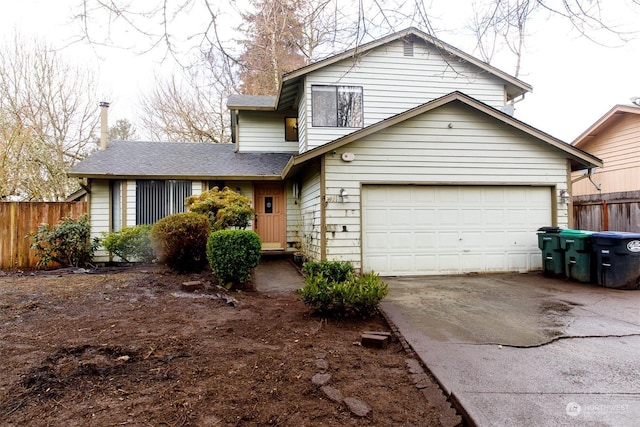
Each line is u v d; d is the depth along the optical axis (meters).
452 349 3.83
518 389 2.95
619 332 4.36
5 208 9.70
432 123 8.53
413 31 8.87
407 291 6.73
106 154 11.65
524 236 8.87
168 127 21.06
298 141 12.95
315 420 2.52
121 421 2.45
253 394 2.84
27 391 2.79
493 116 8.48
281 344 3.94
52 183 15.98
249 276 7.02
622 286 6.89
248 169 11.27
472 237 8.72
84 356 3.47
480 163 8.67
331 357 3.61
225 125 20.59
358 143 8.30
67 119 17.52
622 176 12.91
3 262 9.55
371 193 8.41
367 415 2.60
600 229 10.85
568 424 2.46
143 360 3.43
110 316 4.82
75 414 2.53
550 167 8.91
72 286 6.36
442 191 8.65
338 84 10.65
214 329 4.39
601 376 3.19
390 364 3.53
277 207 11.88
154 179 10.70
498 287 7.11
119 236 9.03
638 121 12.33
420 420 2.59
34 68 16.30
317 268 5.82
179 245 7.39
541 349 3.84
